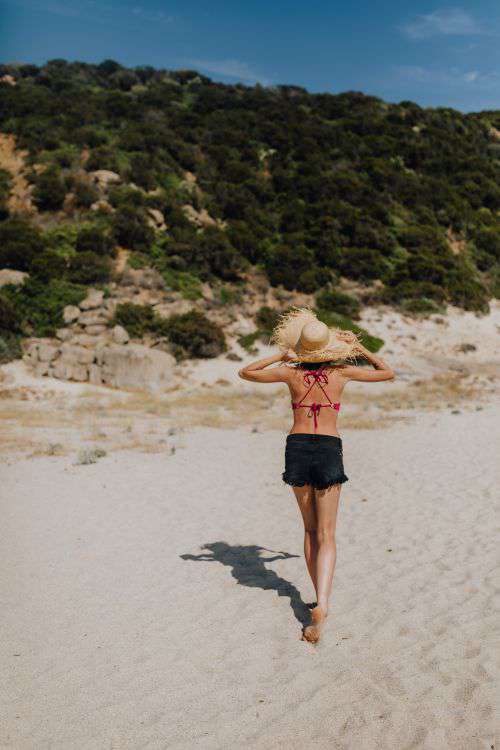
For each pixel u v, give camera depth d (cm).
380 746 285
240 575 517
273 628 413
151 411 1903
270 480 912
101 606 453
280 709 318
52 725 305
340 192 4122
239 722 307
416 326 3256
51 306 2781
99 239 3164
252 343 2872
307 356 435
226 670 359
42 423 1596
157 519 698
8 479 902
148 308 2839
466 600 446
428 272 3641
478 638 385
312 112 5334
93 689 339
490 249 4197
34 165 3784
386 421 1541
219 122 4812
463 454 1055
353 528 650
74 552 580
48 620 429
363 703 319
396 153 4797
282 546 599
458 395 2252
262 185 4094
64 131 4156
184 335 2742
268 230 3788
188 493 825
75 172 3744
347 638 396
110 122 4478
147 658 374
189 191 3884
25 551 582
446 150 5056
